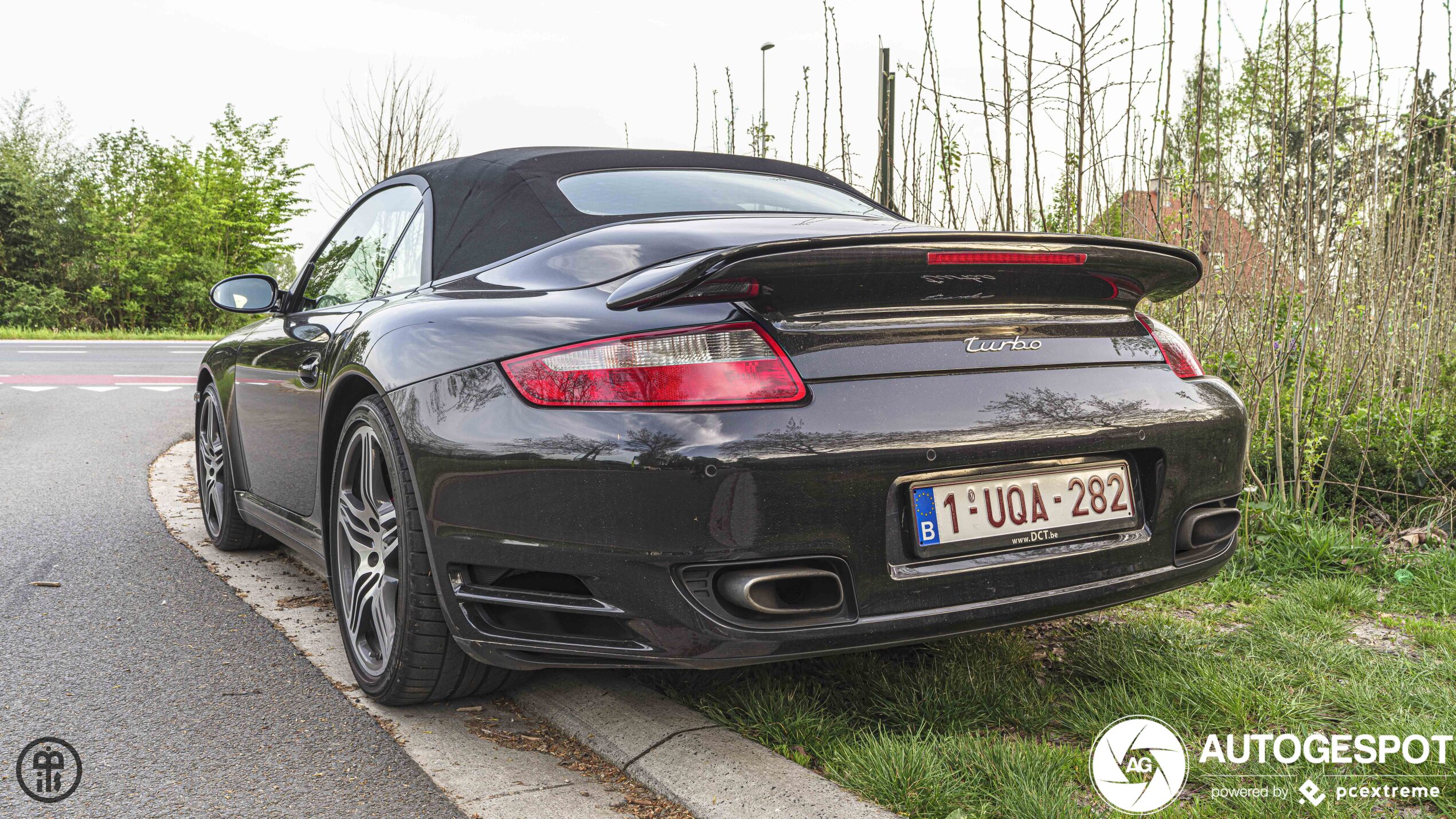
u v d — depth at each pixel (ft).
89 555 12.33
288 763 6.67
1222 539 7.09
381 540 7.61
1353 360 14.32
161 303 135.95
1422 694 7.32
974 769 6.17
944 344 6.05
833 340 5.80
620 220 7.79
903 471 5.71
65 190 132.05
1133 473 6.64
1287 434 13.21
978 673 7.60
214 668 8.48
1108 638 8.41
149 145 138.82
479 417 6.23
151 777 6.45
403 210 9.47
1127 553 6.51
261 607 10.22
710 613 5.57
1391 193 13.96
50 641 9.12
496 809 6.03
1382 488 12.76
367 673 7.71
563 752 6.88
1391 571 10.61
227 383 11.93
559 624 6.20
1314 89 12.33
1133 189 14.37
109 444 21.50
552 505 5.83
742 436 5.47
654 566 5.56
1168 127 13.07
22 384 37.27
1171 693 7.30
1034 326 6.40
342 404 8.32
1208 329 13.75
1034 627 8.90
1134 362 6.75
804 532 5.54
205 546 12.91
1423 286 14.55
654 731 6.86
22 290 125.70
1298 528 11.16
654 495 5.49
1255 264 13.52
